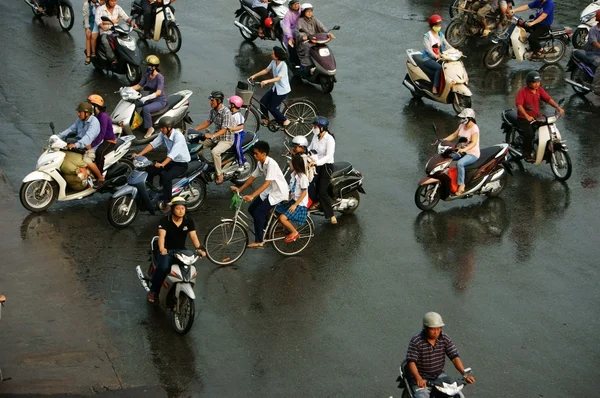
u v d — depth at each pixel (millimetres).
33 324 23281
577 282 26172
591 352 22781
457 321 24031
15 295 24594
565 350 22844
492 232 29141
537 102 33281
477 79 43000
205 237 26500
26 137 35094
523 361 22359
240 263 26938
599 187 32469
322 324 23797
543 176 33500
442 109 39562
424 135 36719
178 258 22734
